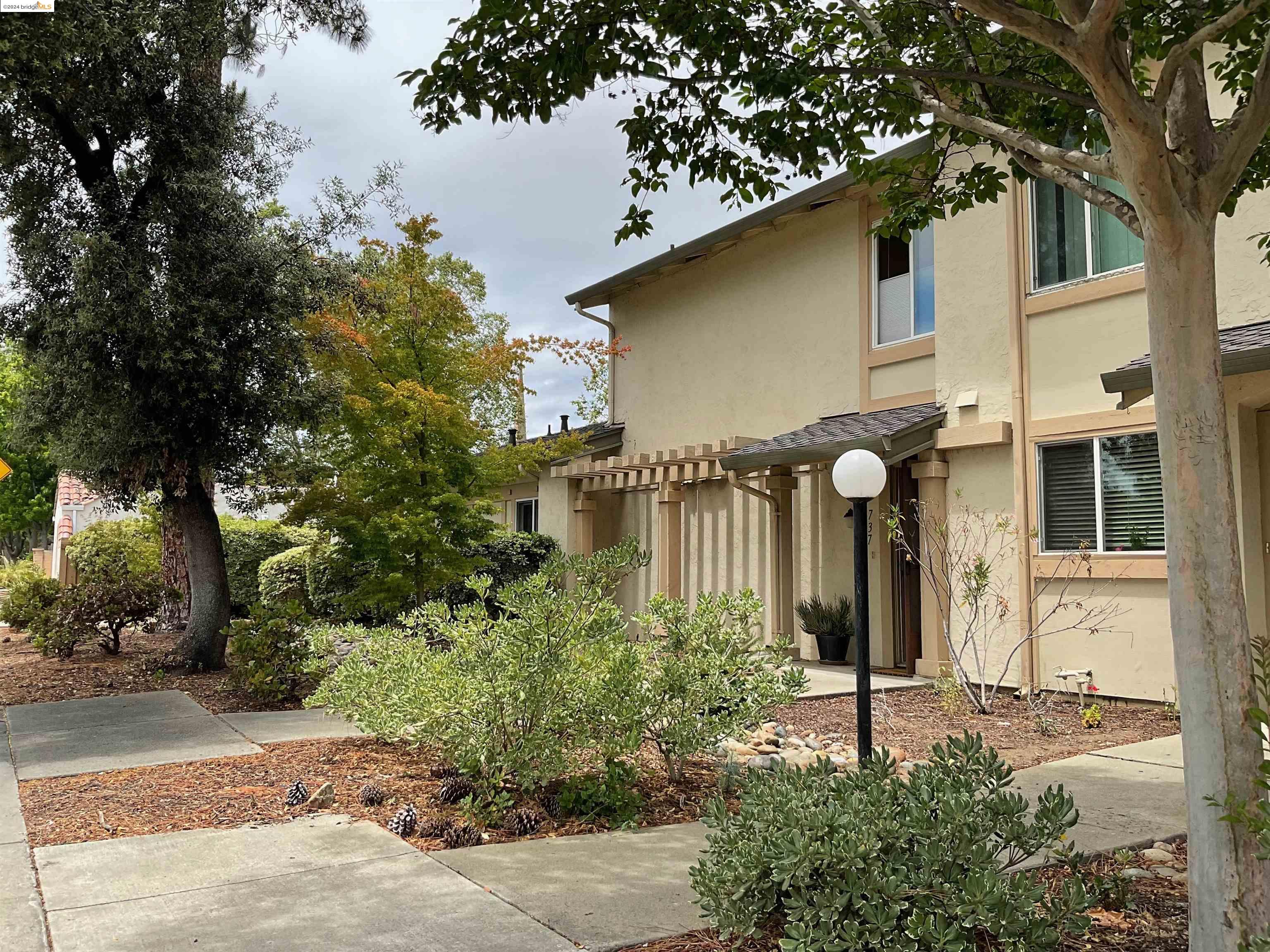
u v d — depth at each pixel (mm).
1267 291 8195
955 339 10688
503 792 5398
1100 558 9172
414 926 3598
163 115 10484
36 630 12594
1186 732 2998
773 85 4598
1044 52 5094
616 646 5816
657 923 3645
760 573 13492
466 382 12773
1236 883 2840
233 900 3889
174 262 10047
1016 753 6969
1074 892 3184
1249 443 8273
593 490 16000
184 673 11102
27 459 41594
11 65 8633
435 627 6277
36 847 4695
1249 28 4305
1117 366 9172
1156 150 3018
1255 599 8078
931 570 9977
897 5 5273
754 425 14086
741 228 13672
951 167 10555
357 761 6652
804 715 8570
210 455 10859
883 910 2975
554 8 4652
